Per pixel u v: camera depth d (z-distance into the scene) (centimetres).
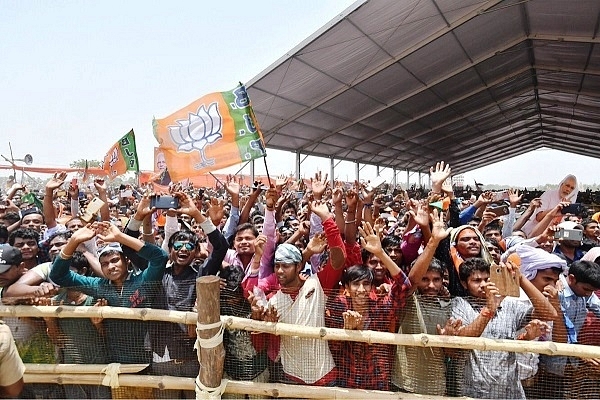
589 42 1276
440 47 1266
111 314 290
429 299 284
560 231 424
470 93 1834
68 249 305
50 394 310
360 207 470
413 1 939
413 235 392
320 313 287
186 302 315
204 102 433
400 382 273
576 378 261
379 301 287
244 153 425
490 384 263
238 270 335
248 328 276
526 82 1988
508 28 1254
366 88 1467
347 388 271
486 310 259
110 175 802
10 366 216
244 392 272
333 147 2367
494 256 390
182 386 286
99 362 303
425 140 2848
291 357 281
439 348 272
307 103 1482
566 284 312
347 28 1005
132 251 337
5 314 297
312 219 491
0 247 308
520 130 3369
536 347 243
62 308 295
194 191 1045
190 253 337
